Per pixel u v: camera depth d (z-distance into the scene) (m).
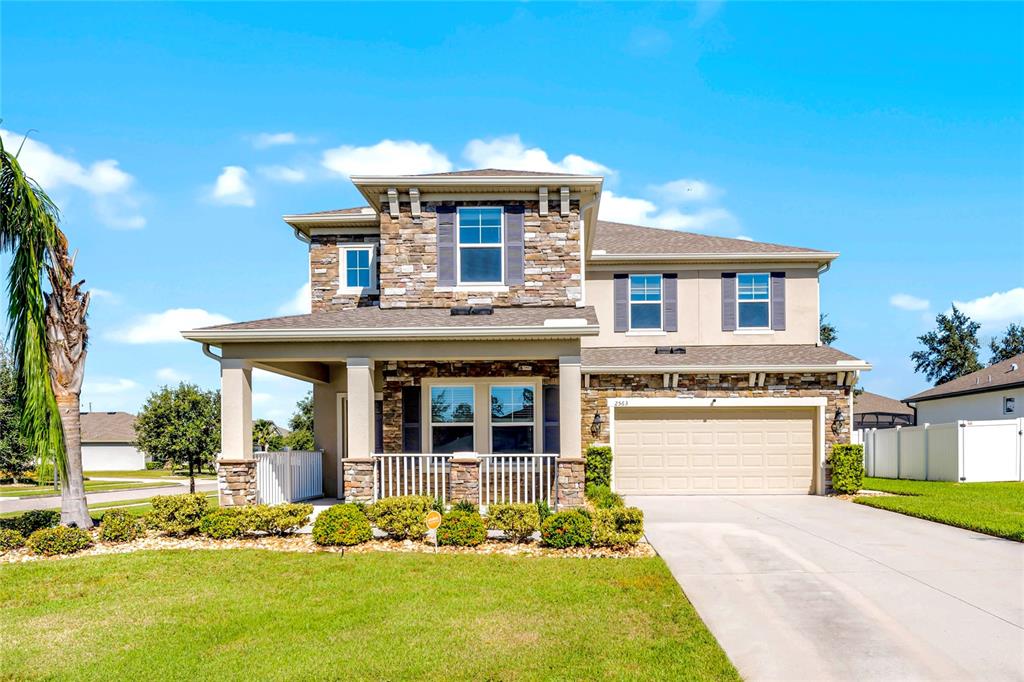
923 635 6.50
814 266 19.05
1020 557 9.59
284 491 14.73
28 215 11.02
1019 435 20.98
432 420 15.50
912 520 12.75
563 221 15.03
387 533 11.06
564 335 12.58
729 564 9.17
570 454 12.66
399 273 15.02
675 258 18.88
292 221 16.64
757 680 5.55
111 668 5.88
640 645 6.25
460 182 14.71
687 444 17.17
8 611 7.43
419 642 6.35
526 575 8.57
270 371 14.71
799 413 17.12
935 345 50.97
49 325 11.54
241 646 6.32
